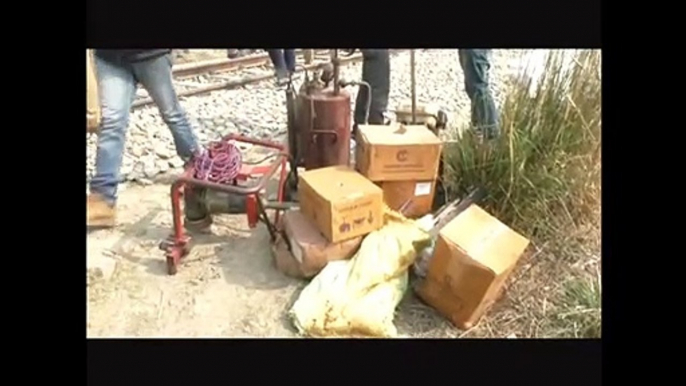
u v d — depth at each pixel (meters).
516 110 3.23
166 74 3.44
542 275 2.95
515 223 3.13
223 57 5.52
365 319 2.66
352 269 2.78
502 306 2.84
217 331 2.72
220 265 3.04
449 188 3.28
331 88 3.42
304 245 2.83
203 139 4.29
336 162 3.37
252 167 3.33
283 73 4.71
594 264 2.97
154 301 2.85
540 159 3.19
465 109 4.00
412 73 3.56
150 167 3.95
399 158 3.08
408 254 2.82
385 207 3.00
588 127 3.18
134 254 3.12
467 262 2.65
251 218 3.03
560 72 3.23
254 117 4.65
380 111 3.85
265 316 2.78
